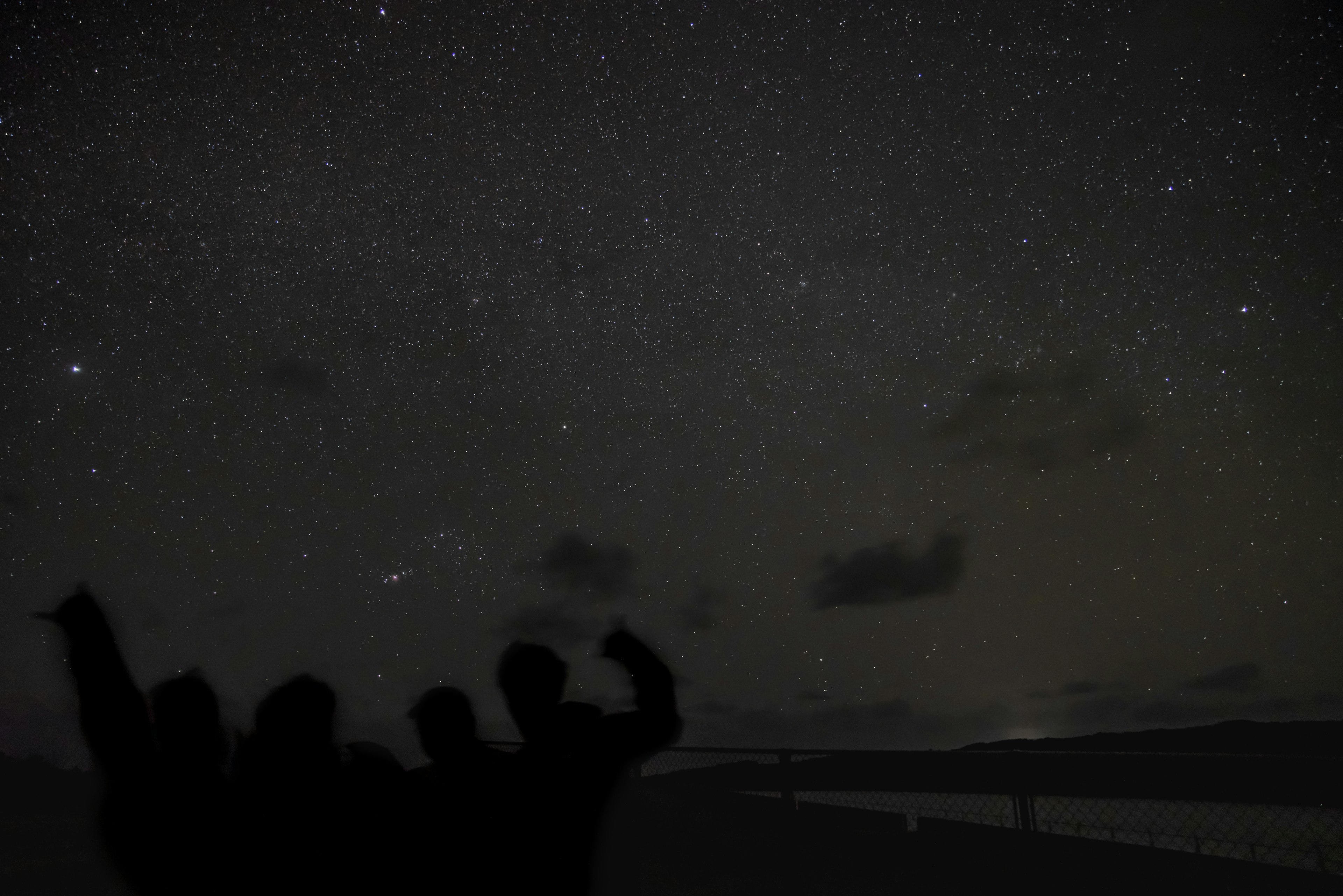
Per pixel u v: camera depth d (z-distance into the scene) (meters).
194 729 1.96
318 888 1.92
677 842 6.18
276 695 2.12
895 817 6.09
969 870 5.27
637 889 5.28
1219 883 4.31
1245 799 4.37
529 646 2.27
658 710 2.20
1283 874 4.14
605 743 2.15
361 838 2.00
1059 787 5.18
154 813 1.82
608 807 2.14
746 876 5.48
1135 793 4.84
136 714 1.88
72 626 1.90
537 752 2.16
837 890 5.11
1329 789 4.05
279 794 1.99
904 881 5.18
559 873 2.01
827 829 6.13
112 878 6.37
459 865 2.00
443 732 2.19
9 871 6.52
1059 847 5.05
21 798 9.16
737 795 6.95
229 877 1.86
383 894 1.97
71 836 7.78
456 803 2.08
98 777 1.92
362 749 2.16
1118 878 4.73
